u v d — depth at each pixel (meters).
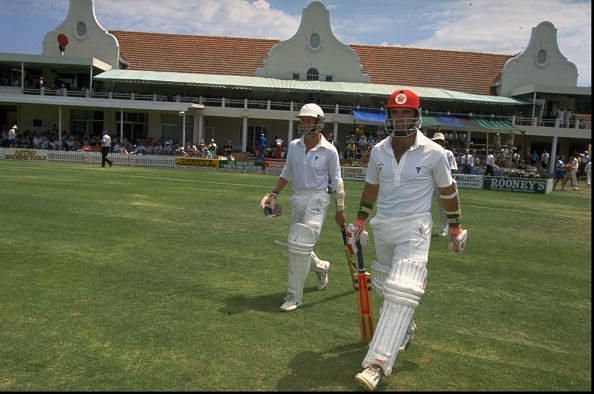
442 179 3.78
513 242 9.62
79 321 4.55
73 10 40.34
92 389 3.38
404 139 3.78
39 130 38.44
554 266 7.60
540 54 42.25
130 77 35.44
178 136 39.00
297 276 5.05
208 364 3.79
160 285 5.71
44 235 8.14
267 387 3.47
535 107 40.06
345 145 39.28
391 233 3.78
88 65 36.16
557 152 40.78
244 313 4.90
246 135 36.91
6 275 5.89
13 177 17.42
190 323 4.59
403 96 3.69
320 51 41.47
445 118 36.47
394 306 3.51
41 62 35.56
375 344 3.44
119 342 4.14
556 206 16.97
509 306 5.49
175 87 38.56
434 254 8.06
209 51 43.75
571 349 4.36
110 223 9.45
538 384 3.69
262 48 44.34
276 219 10.81
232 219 10.58
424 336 4.53
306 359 3.93
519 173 28.50
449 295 5.81
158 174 22.53
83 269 6.24
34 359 3.79
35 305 4.92
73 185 15.67
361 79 41.72
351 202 15.09
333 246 8.34
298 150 5.25
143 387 3.43
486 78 44.44
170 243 7.96
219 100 36.84
